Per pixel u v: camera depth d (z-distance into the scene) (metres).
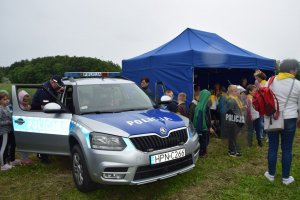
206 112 6.34
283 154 4.76
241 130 7.26
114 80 6.00
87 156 4.15
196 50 8.63
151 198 4.43
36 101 6.06
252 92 7.36
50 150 5.18
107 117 4.56
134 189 4.70
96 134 4.15
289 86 4.51
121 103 5.29
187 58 8.63
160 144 4.13
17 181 5.36
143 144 4.04
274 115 4.54
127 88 5.76
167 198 4.41
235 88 6.63
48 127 5.11
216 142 8.01
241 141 7.52
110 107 5.11
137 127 4.19
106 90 5.47
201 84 13.54
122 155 3.92
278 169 5.57
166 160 4.12
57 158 6.61
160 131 4.21
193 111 6.53
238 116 6.52
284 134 4.66
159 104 5.75
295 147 7.45
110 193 4.57
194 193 4.58
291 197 4.32
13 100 5.82
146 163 3.97
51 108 4.91
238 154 6.59
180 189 4.71
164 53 9.41
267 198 4.33
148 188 4.74
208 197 4.42
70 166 6.07
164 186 4.80
